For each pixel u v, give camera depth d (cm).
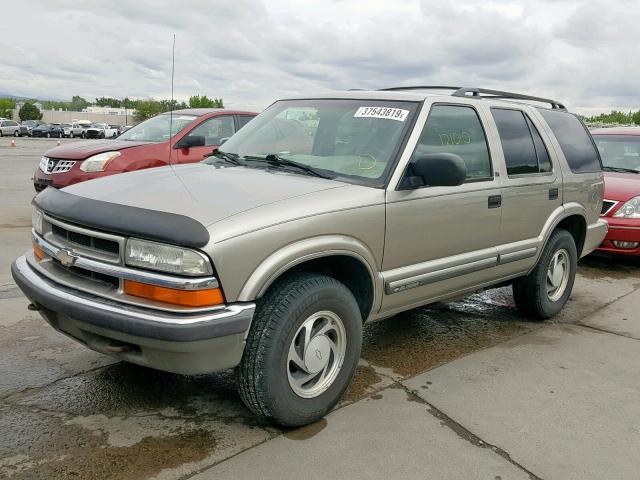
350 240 325
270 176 353
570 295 597
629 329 509
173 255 267
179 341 262
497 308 561
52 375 370
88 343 298
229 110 891
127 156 773
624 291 641
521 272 475
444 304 567
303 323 305
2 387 352
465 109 421
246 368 290
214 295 270
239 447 296
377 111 389
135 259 275
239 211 288
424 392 367
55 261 322
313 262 328
